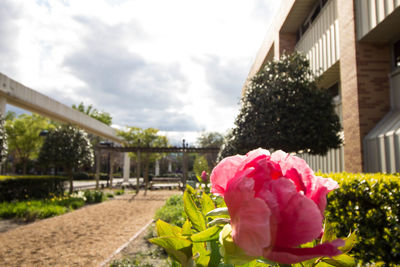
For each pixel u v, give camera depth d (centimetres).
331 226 51
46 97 1487
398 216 285
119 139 2723
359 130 655
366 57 675
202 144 3803
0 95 1184
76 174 3509
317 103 688
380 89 666
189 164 3231
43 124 2691
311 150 711
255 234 33
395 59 660
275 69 750
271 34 1459
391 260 292
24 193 974
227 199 40
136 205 1076
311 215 34
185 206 63
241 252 36
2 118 1005
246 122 723
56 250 490
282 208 35
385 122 626
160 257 420
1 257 454
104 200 1230
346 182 348
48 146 1295
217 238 46
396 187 296
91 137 3050
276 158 49
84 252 478
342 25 747
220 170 45
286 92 692
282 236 35
